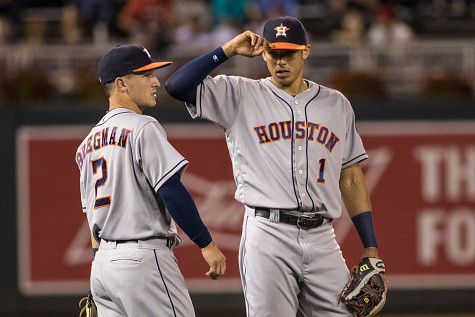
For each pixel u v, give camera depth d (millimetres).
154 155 12680
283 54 13109
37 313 26422
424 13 37250
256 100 13477
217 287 26297
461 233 26516
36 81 27469
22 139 26250
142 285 12742
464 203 26500
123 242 12945
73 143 26312
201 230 12789
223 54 13117
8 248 26344
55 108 26266
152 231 12898
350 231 25922
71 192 26344
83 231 26359
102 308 13484
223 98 13477
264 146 13266
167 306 12938
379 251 26531
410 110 26500
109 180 13000
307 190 13195
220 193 26281
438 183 26516
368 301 13250
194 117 13477
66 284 26406
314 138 13281
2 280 26375
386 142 26578
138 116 13062
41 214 26359
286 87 13562
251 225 13438
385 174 26578
